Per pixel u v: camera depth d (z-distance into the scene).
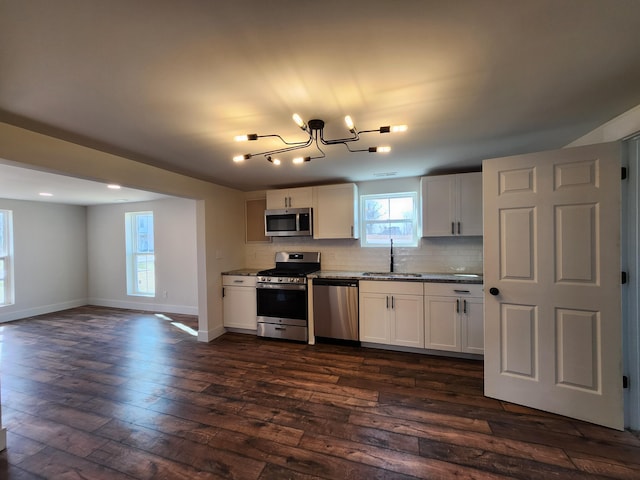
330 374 2.75
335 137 2.28
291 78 1.44
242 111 1.78
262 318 3.81
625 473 1.54
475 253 3.57
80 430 1.96
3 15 0.98
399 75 1.43
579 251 1.98
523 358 2.17
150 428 1.97
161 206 5.32
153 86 1.48
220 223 4.07
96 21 1.02
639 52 1.27
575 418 2.00
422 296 3.14
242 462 1.65
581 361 1.98
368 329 3.36
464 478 1.52
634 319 1.88
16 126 1.92
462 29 1.11
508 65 1.36
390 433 1.88
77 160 2.29
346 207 3.76
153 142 2.28
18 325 4.55
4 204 4.86
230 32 1.10
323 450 1.74
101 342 3.73
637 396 1.87
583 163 1.97
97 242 5.90
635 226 1.88
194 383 2.61
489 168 2.26
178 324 4.54
